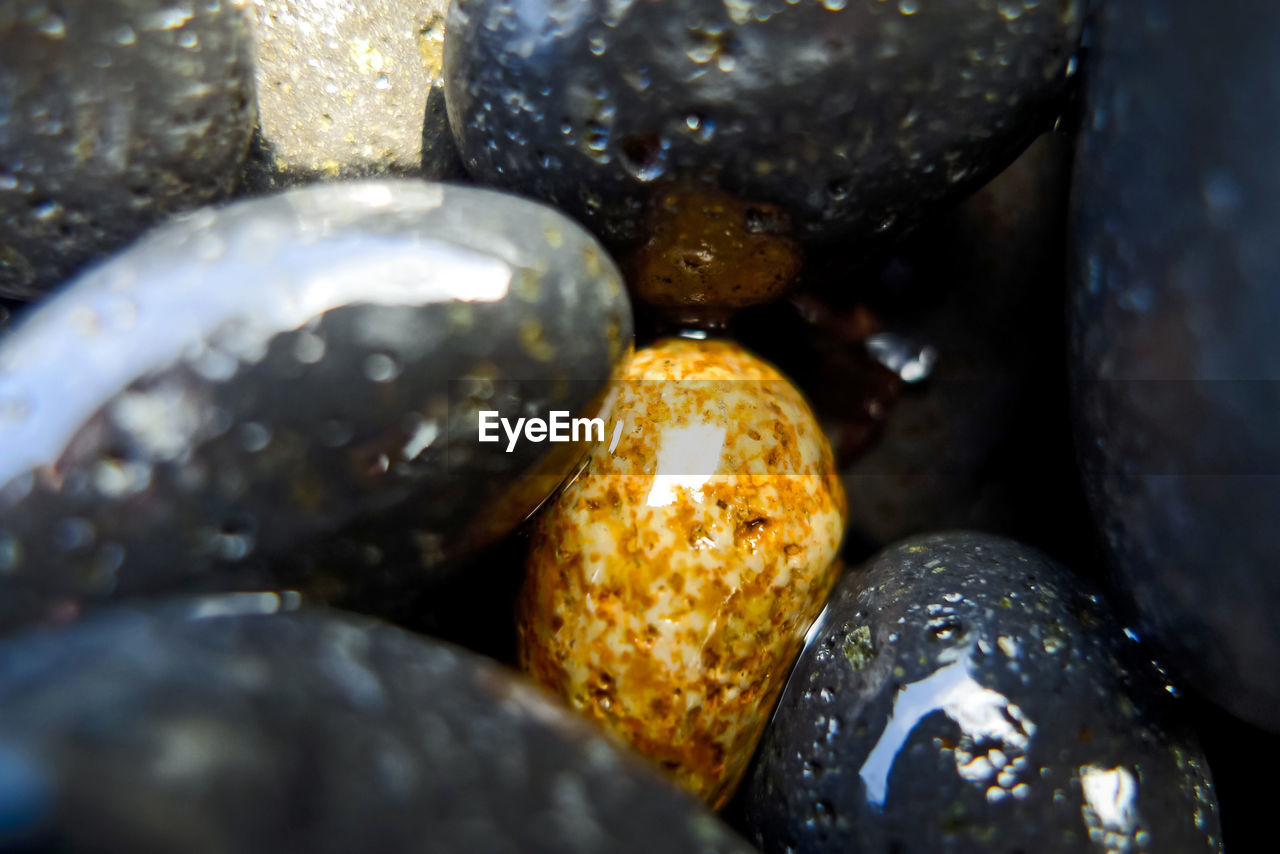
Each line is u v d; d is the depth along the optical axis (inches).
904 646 4.6
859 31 4.5
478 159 4.8
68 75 4.6
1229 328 4.1
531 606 4.8
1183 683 4.5
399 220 4.3
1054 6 4.6
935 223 5.2
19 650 3.7
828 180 4.6
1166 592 4.3
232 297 4.1
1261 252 4.1
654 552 4.7
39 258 4.8
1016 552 4.8
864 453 5.3
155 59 4.6
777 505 4.8
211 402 4.1
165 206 4.8
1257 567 4.2
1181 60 4.2
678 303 5.0
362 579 4.3
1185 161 4.2
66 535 4.1
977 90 4.6
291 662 3.8
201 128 4.8
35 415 4.1
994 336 5.2
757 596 4.7
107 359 4.1
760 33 4.5
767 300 5.0
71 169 4.7
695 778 4.7
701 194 4.6
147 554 4.1
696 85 4.5
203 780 3.5
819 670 4.7
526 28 4.6
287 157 5.1
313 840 3.6
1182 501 4.3
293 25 5.1
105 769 3.4
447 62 4.8
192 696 3.6
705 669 4.7
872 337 5.3
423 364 4.2
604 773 3.9
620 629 4.6
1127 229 4.3
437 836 3.6
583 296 4.3
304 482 4.2
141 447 4.1
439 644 4.1
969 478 5.3
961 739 4.4
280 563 4.2
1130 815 4.4
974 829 4.4
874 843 4.4
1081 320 4.5
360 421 4.2
